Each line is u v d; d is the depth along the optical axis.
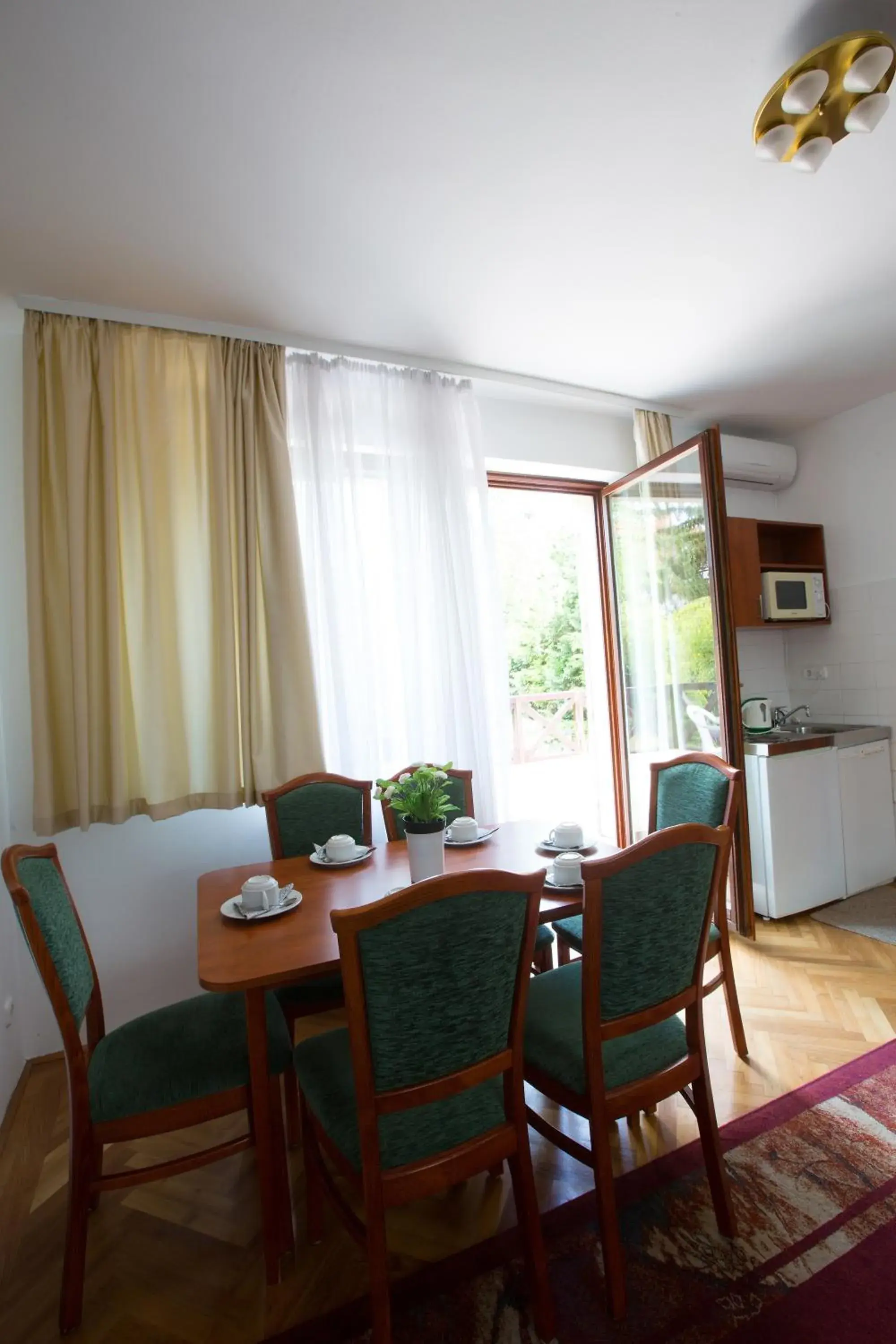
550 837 2.10
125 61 1.37
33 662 2.13
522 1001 1.21
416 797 1.70
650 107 1.57
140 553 2.29
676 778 2.25
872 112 1.47
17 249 1.96
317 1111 1.29
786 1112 1.80
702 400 3.44
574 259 2.17
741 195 1.91
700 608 3.04
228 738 2.34
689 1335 1.21
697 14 1.34
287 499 2.48
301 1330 1.26
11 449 2.31
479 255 2.12
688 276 2.30
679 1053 1.41
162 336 2.39
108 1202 1.62
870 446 3.60
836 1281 1.29
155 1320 1.29
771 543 4.05
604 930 1.24
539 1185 1.59
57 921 1.39
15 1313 1.33
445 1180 1.14
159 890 2.41
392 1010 1.06
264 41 1.34
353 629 2.64
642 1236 1.42
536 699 5.95
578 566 4.02
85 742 2.15
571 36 1.38
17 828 2.26
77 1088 1.30
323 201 1.83
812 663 3.96
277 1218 1.36
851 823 3.32
